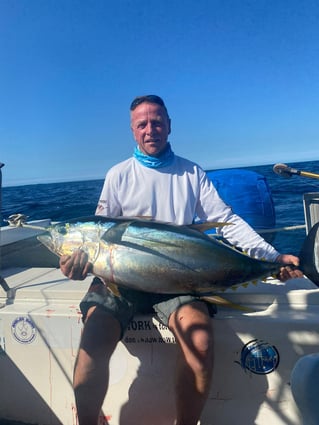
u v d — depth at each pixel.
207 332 1.69
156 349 1.89
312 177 2.36
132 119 2.22
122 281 1.85
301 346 1.75
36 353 1.97
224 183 3.17
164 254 1.82
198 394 1.67
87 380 1.68
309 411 1.35
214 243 1.87
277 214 6.64
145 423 1.90
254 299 1.95
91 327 1.76
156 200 2.19
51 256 3.02
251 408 1.83
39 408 1.99
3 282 2.12
